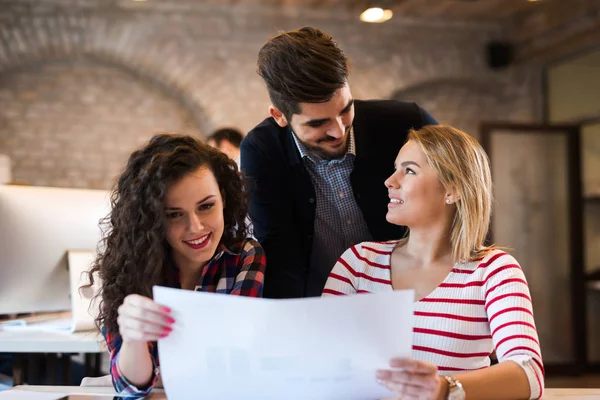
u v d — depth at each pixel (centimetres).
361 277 154
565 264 548
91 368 268
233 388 108
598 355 559
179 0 527
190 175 139
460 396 110
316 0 532
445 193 145
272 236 194
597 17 491
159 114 547
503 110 598
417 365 105
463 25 578
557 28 528
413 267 150
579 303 541
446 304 141
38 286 218
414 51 571
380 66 564
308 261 196
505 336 130
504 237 538
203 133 551
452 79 580
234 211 158
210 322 104
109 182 537
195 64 532
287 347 103
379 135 191
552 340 544
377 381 106
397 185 149
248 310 102
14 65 512
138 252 140
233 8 538
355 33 561
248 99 541
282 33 168
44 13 507
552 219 548
